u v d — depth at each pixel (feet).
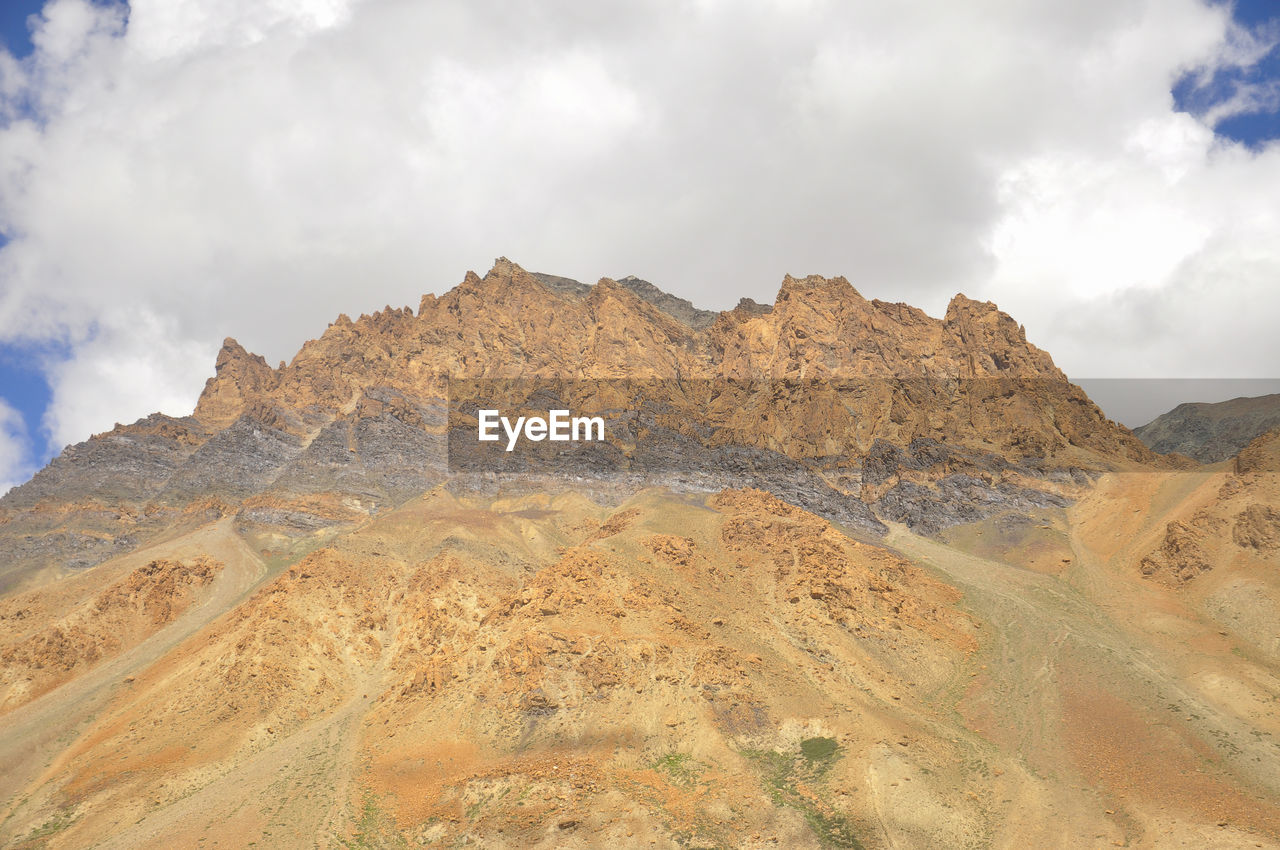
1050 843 285.23
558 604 411.54
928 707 375.86
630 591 424.05
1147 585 471.62
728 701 352.28
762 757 330.95
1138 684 372.17
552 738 345.72
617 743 339.98
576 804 306.35
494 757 342.23
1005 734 351.05
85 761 401.29
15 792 393.50
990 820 297.53
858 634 423.64
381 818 319.06
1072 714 359.25
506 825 300.81
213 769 384.06
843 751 326.44
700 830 293.84
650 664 370.73
